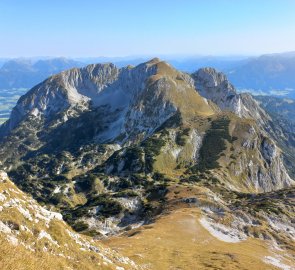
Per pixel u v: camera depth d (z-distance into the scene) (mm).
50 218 36000
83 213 182625
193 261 73000
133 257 67750
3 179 35031
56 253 30750
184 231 102562
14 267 20328
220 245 94500
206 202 148500
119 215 175625
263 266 78812
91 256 35594
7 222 29094
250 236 116188
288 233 130000
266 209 148000
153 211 165500
